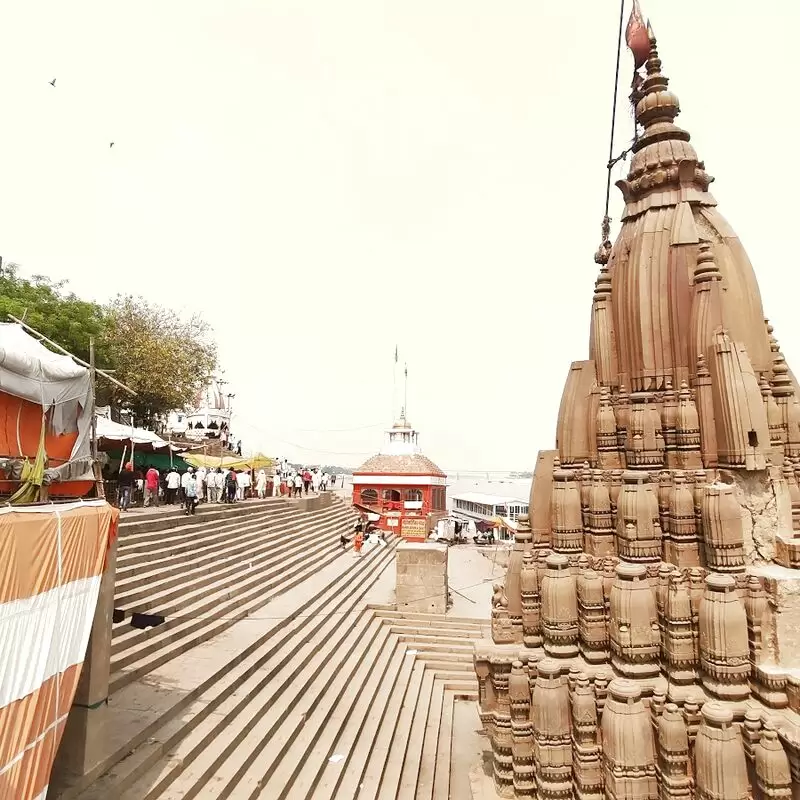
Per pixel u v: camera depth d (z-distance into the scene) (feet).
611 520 34.06
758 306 35.24
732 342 31.58
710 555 29.81
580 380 37.65
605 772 29.50
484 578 98.48
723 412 30.94
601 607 32.24
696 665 29.25
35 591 20.07
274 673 41.57
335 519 111.75
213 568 55.62
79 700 24.70
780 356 36.14
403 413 167.43
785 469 33.45
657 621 30.73
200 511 71.92
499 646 36.35
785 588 27.84
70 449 27.50
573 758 31.48
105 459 30.25
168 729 29.76
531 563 36.04
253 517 81.82
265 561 66.90
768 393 33.96
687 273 33.91
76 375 27.25
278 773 31.58
